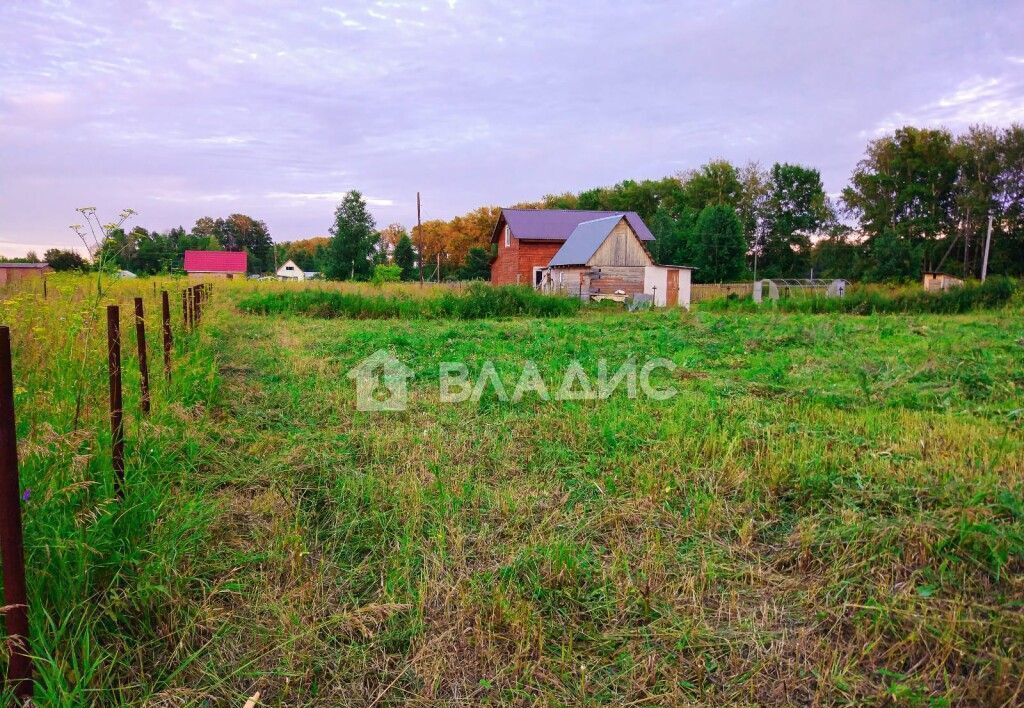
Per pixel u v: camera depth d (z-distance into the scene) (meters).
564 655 2.66
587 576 3.21
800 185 63.72
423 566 3.31
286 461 4.69
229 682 2.51
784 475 4.41
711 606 3.05
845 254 54.31
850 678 2.55
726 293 35.72
